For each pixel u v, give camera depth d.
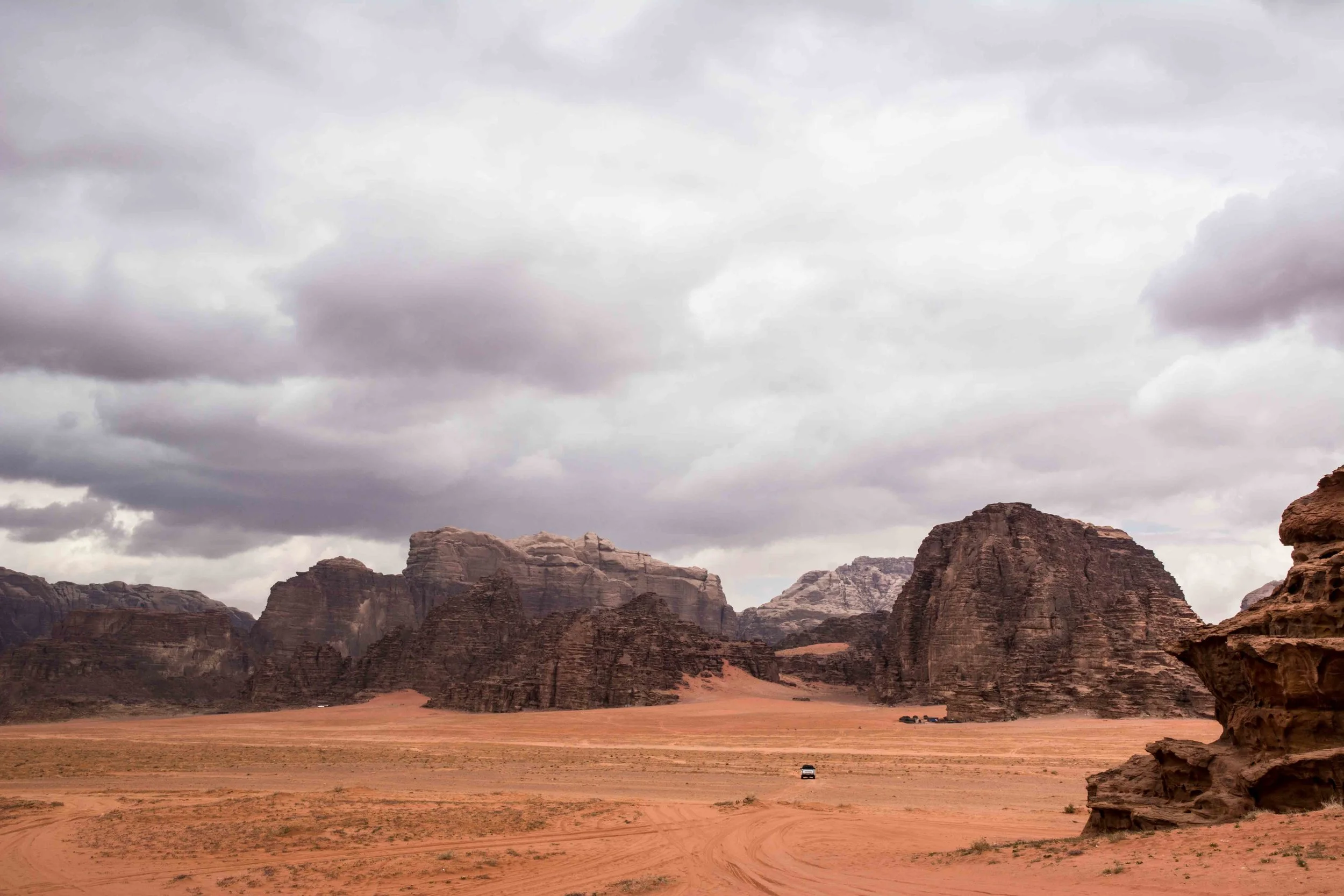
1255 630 41.59
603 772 98.69
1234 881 27.48
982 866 38.31
